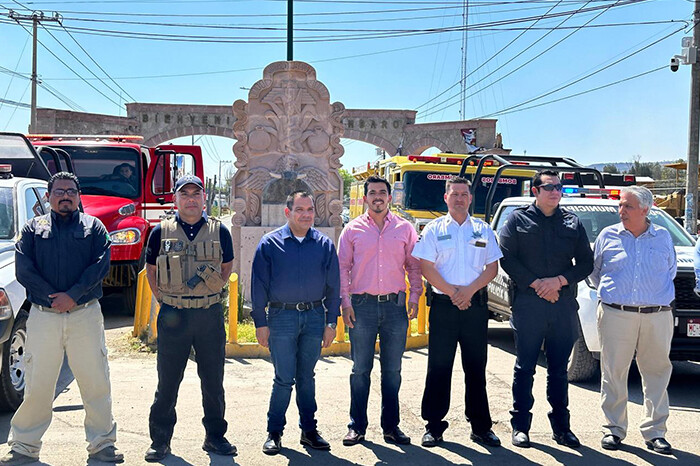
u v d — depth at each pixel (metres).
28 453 4.82
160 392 5.02
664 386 5.41
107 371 5.01
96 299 5.01
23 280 4.77
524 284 5.37
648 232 5.52
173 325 4.97
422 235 5.45
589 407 6.45
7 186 6.99
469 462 5.05
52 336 4.80
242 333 8.70
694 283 6.96
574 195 9.39
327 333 5.31
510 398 6.69
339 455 5.15
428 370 5.47
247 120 11.17
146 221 11.71
